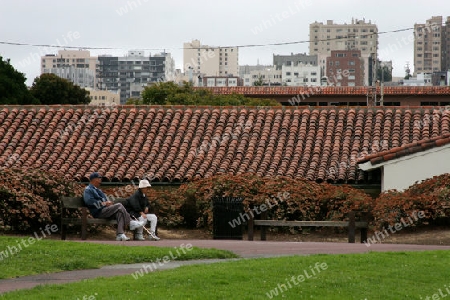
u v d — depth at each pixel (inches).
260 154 1301.7
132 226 916.0
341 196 1043.9
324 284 593.9
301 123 1384.1
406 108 1389.0
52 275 642.8
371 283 601.9
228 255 740.7
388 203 976.9
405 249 797.9
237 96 2829.7
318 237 1018.1
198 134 1370.6
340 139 1330.0
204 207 1075.3
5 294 548.4
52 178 1023.6
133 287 570.6
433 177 1070.4
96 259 700.0
